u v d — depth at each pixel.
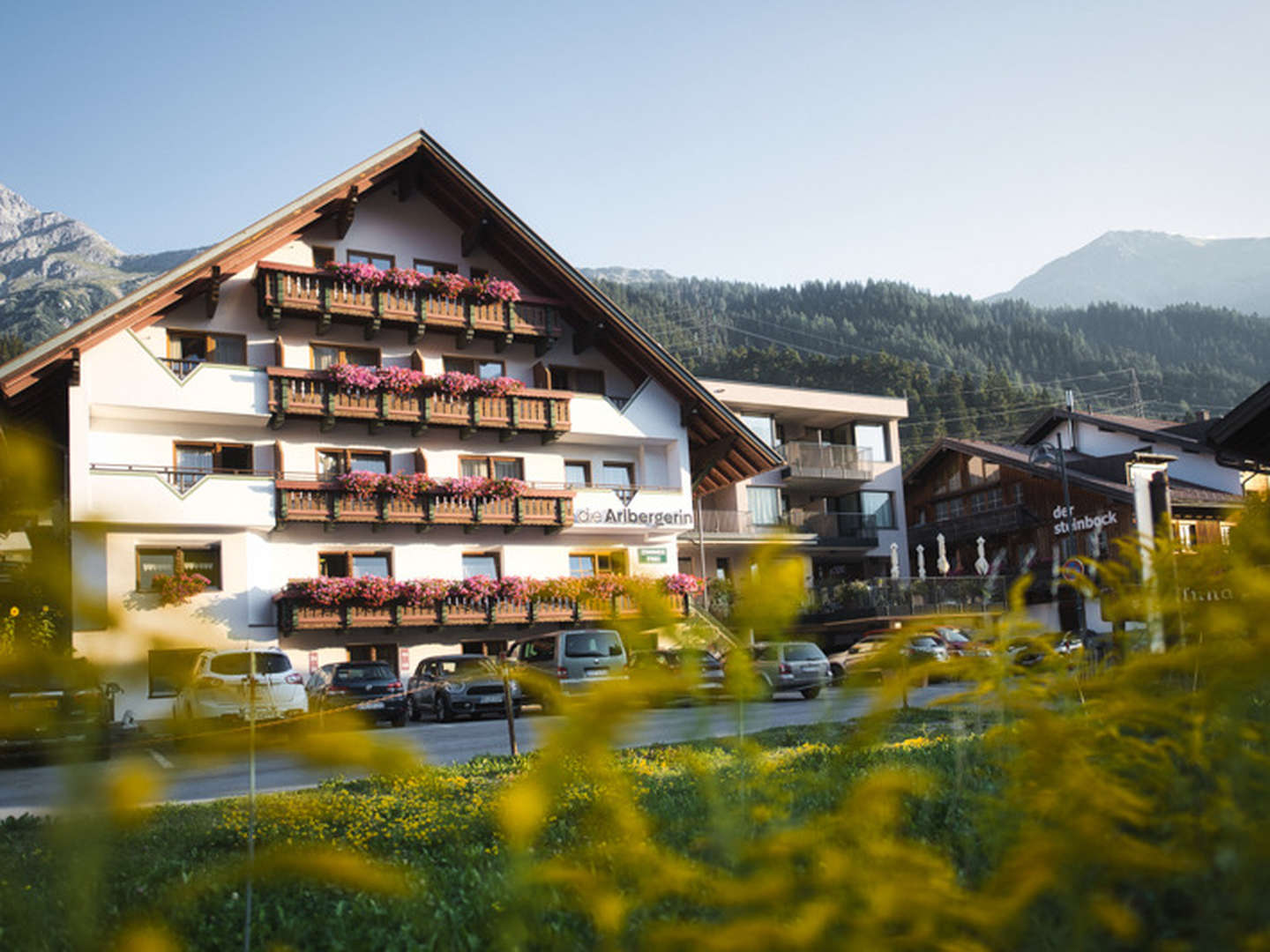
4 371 23.48
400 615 27.31
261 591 26.20
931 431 140.25
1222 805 1.43
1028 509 43.62
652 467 32.50
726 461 34.69
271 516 25.89
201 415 25.81
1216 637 1.57
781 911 1.17
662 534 32.59
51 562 0.93
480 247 31.20
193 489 25.05
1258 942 1.26
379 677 20.80
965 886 2.03
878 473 44.03
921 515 50.22
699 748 1.37
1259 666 1.52
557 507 29.69
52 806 0.98
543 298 31.30
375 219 29.62
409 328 29.22
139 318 25.19
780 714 15.59
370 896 4.23
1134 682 1.71
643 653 1.20
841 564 43.56
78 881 1.02
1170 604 2.01
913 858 1.20
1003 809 1.83
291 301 27.12
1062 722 1.70
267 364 27.44
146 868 3.68
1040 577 40.19
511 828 1.30
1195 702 1.60
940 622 2.35
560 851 3.57
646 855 1.39
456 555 29.28
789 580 1.20
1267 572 1.57
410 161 29.64
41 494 0.94
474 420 28.92
